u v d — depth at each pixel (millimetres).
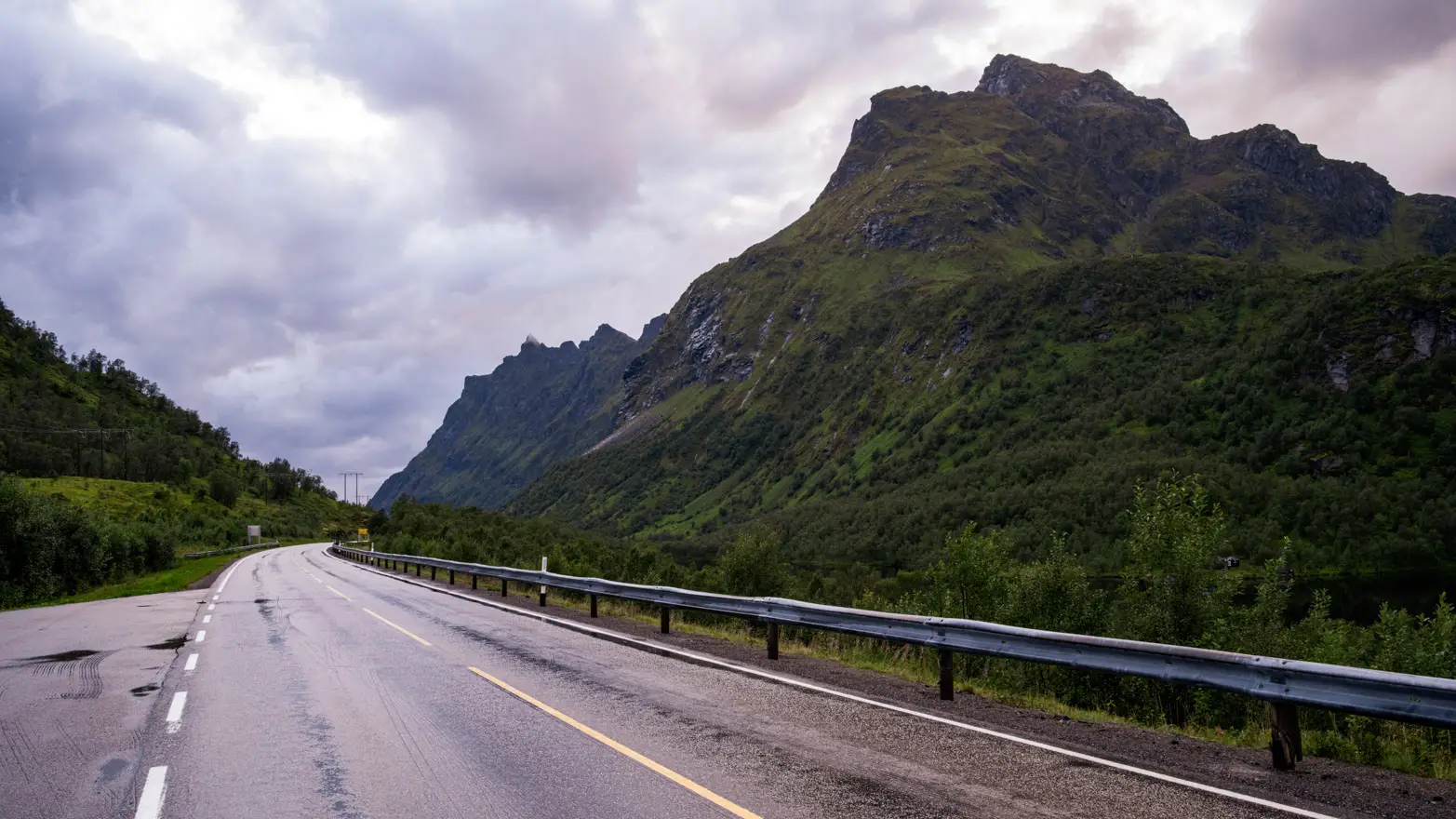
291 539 154875
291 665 11938
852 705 9117
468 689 10055
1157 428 190000
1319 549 111750
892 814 5426
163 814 5520
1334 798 6043
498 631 16312
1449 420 154250
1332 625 22234
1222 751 7496
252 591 28812
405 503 145875
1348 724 8727
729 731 7836
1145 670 8023
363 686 10258
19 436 172750
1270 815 5520
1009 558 26484
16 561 34938
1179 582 20516
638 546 66000
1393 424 158000
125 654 13289
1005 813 5461
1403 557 108000
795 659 13141
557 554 49219
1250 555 110375
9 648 14258
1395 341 174875
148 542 55594
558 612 20469
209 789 6078
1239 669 7293
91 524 41062
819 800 5715
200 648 13992
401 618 18922
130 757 7016
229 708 8992
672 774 6359
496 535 96438
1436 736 8422
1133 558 21031
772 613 13023
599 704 9133
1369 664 22047
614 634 15719
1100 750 7262
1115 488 143125
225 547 99250
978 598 26422
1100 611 24031
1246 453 163625
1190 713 13516
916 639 10273
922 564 131875
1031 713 9047
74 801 5809
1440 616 21641
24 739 7664
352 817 5426
